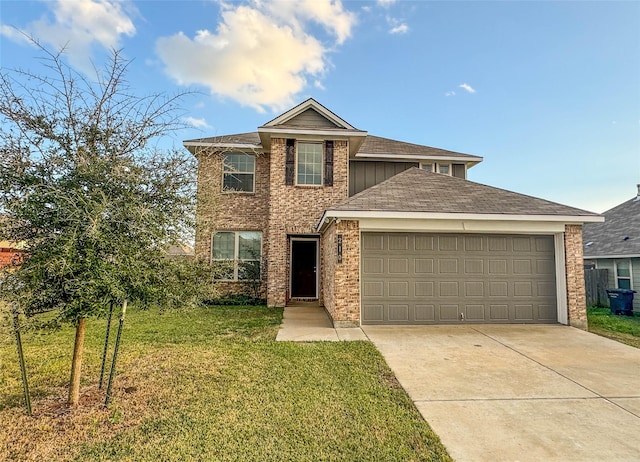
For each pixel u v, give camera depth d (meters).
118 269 3.79
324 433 3.82
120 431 3.84
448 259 9.69
